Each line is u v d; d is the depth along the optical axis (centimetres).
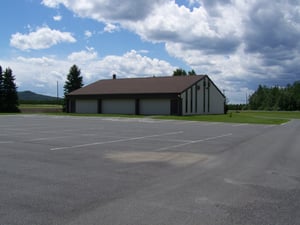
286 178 715
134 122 2919
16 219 447
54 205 507
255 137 1633
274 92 12669
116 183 648
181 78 4722
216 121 3195
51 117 3822
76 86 7056
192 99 4400
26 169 771
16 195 559
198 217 463
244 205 520
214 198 556
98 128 2122
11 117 3816
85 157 949
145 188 614
